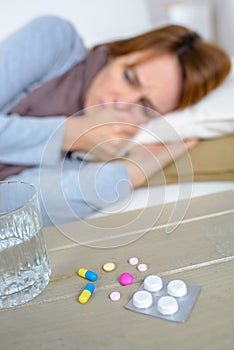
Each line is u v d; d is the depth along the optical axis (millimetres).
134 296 434
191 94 1083
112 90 1071
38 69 1146
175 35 1104
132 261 507
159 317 410
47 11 1330
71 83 1133
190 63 1073
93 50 1204
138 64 1069
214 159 907
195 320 401
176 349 369
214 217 580
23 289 466
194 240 534
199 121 958
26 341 400
